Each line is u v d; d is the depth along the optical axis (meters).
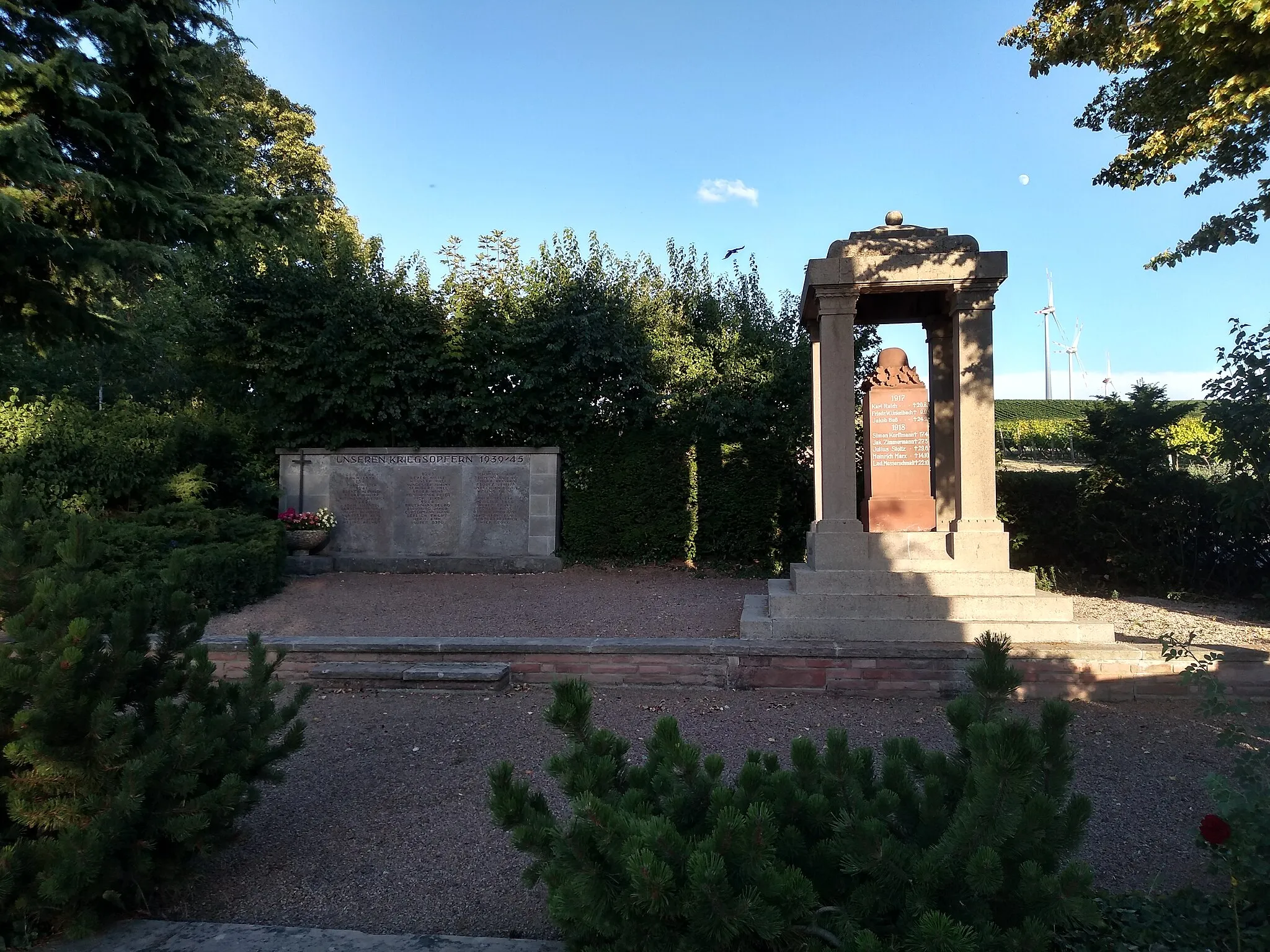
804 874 2.53
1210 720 6.05
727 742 5.77
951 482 9.10
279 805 4.82
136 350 17.00
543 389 13.53
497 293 14.02
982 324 7.77
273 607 9.96
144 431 11.98
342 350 13.46
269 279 13.29
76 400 13.58
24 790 3.28
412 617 9.38
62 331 10.94
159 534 9.87
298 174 26.81
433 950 3.19
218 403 14.84
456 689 7.09
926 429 8.30
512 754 5.63
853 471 7.91
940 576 7.56
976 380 7.77
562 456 13.80
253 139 25.14
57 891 3.01
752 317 13.92
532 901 3.65
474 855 4.12
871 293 8.40
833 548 7.82
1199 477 10.81
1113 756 5.38
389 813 4.68
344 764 5.48
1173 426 12.38
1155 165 8.73
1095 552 11.19
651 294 14.38
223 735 3.70
